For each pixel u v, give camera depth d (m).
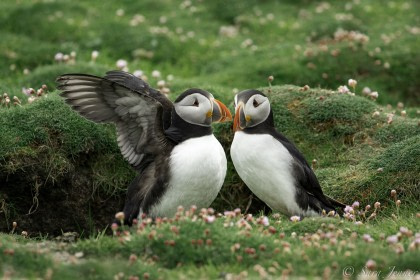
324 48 20.81
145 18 25.66
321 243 9.66
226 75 20.23
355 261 8.91
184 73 21.59
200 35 24.59
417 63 20.72
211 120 11.13
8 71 20.05
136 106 10.91
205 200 11.09
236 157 11.86
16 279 8.52
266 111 11.83
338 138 14.62
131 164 11.41
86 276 8.77
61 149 13.27
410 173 12.51
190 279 8.68
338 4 27.12
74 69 17.86
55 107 13.80
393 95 19.88
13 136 13.05
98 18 24.61
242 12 26.61
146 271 8.85
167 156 10.98
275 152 11.53
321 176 13.54
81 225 13.24
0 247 9.24
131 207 11.08
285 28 24.95
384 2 27.08
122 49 22.84
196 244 9.34
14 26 23.53
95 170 13.55
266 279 8.48
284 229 10.53
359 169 13.27
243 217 10.62
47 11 24.47
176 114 11.15
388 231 10.55
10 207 12.78
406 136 14.05
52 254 9.51
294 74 19.88
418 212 11.69
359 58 20.59
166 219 9.90
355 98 15.31
